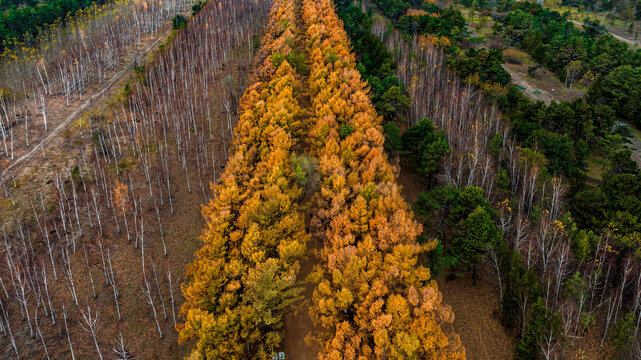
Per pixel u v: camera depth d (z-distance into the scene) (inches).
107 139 2434.8
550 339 1422.2
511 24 5836.6
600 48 4763.8
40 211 1897.1
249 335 1337.4
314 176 1877.5
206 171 2406.5
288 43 3329.2
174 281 1781.5
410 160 2573.8
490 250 1726.1
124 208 1974.7
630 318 1530.5
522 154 2367.1
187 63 3324.3
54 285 1631.4
